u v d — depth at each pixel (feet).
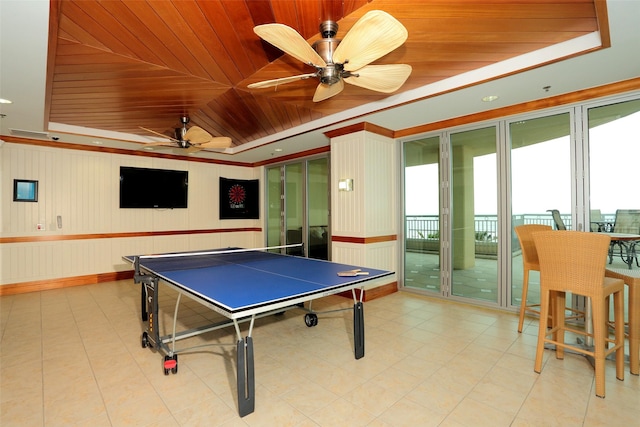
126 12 6.77
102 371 8.38
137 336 10.77
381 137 15.76
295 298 6.87
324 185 19.94
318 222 20.38
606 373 8.10
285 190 22.81
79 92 11.12
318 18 7.18
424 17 7.18
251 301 6.44
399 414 6.55
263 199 24.59
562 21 7.45
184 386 7.67
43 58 7.77
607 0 6.20
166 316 12.99
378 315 12.74
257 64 9.35
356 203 15.08
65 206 17.69
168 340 9.25
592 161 10.99
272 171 24.16
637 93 10.00
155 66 9.30
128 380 7.94
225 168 24.25
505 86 10.37
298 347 9.84
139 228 20.20
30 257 16.71
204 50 8.48
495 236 13.25
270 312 11.78
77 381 7.88
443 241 14.83
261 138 19.15
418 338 10.42
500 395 7.18
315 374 8.18
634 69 9.18
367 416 6.50
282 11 6.89
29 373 8.27
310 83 10.82
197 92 11.44
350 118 13.96
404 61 9.41
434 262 15.43
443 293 14.90
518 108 12.17
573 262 7.55
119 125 15.60
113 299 15.21
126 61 8.93
